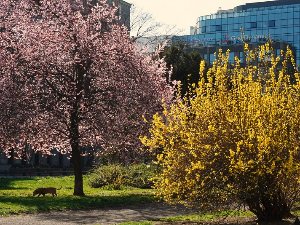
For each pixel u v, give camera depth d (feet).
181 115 39.37
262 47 41.50
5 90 68.85
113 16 82.48
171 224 42.32
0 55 70.54
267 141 35.40
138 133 74.54
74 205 58.75
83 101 71.72
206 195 38.63
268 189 38.73
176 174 39.40
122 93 73.10
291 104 38.93
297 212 45.60
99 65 73.87
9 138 70.13
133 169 97.86
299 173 38.24
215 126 39.17
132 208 59.67
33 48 71.92
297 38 386.32
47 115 70.85
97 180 95.35
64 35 72.69
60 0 77.61
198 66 125.08
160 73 80.48
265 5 444.96
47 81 71.61
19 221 46.03
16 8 79.66
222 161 37.91
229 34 404.36
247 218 44.29
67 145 80.94
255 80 41.68
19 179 109.70
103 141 76.13
